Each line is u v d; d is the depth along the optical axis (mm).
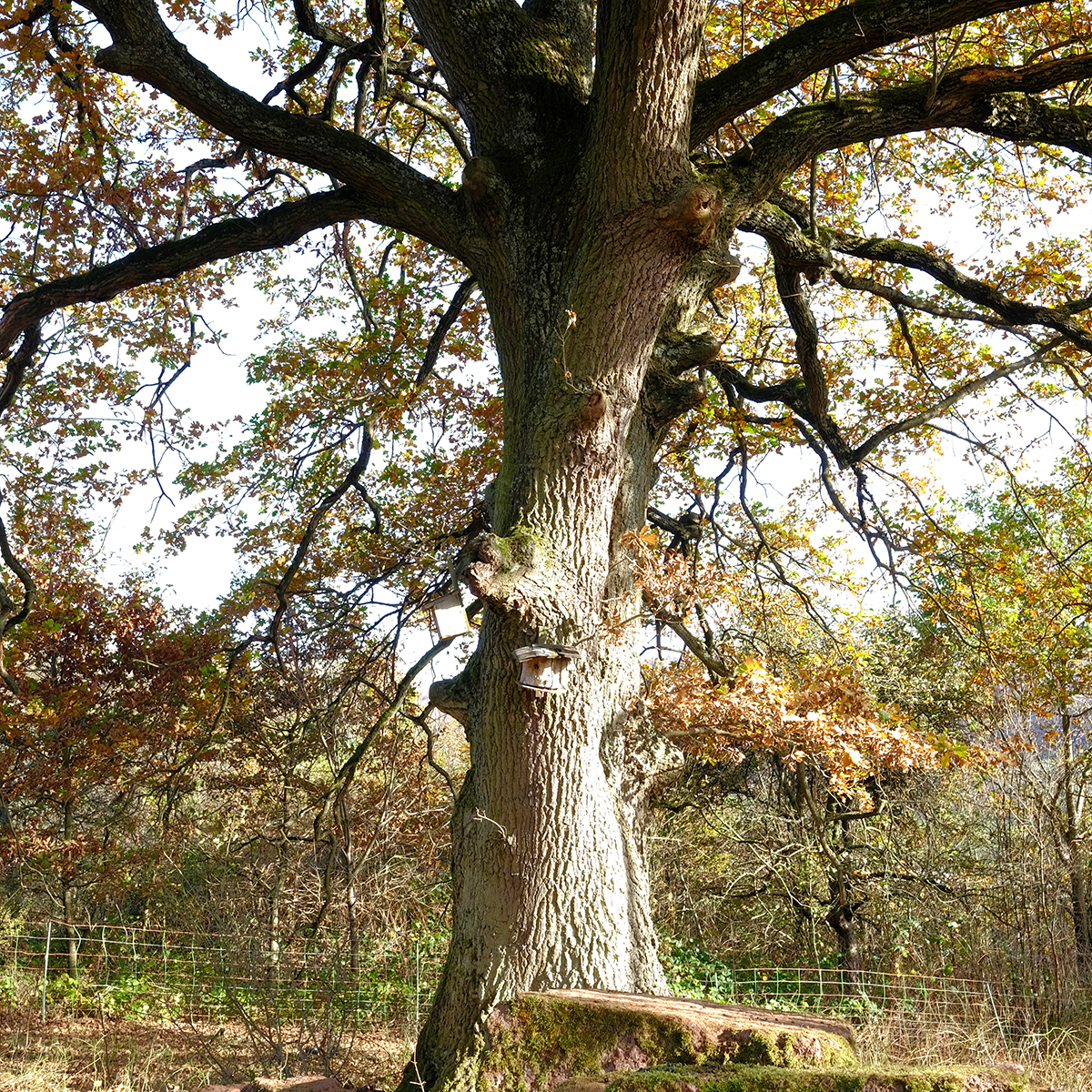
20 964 12469
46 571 13945
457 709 7129
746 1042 5320
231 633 13094
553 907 6363
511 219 7500
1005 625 12195
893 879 13531
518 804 6492
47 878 13562
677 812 14719
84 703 12766
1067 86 9453
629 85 6156
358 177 8141
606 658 7039
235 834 13312
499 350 7707
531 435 6902
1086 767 12305
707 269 8148
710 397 12445
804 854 13367
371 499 12492
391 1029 9719
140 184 10164
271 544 13836
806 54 7523
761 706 7402
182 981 11461
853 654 12117
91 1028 10273
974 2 7176
